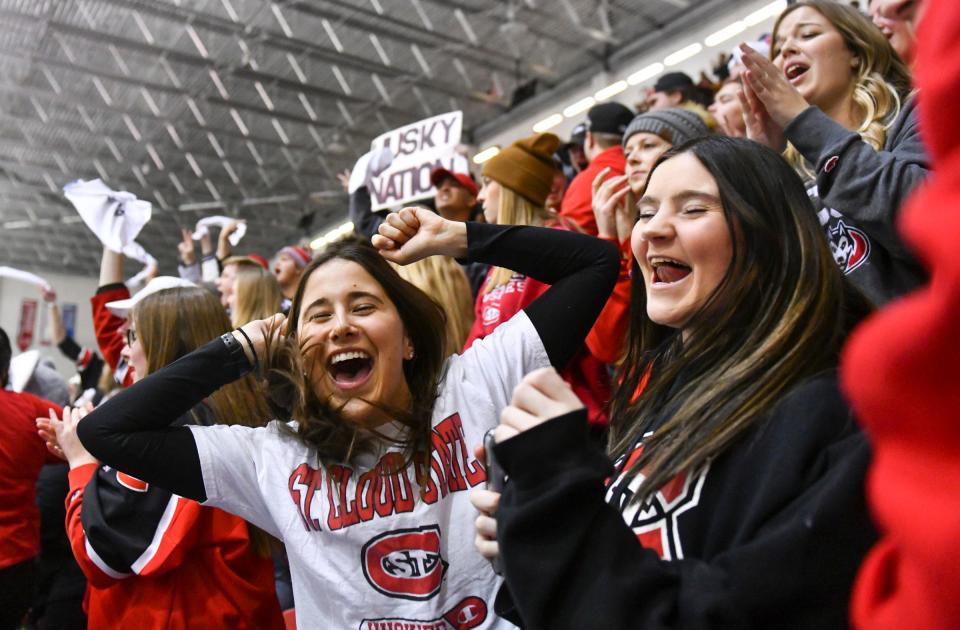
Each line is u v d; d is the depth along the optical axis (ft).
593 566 2.52
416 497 4.34
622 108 11.76
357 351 4.59
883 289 5.09
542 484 2.60
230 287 11.00
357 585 4.22
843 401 2.70
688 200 3.50
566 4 29.68
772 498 2.59
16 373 14.10
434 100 36.42
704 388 3.12
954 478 1.00
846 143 4.99
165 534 5.78
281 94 35.50
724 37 28.17
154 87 34.24
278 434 4.69
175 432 4.61
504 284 8.07
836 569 2.36
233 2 29.37
